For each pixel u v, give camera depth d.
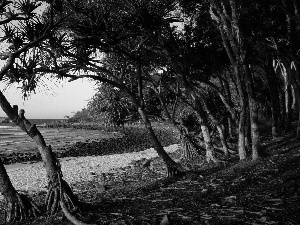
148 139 47.81
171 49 11.67
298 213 4.82
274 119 17.30
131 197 7.77
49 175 6.66
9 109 6.55
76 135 66.94
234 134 20.14
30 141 57.41
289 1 12.59
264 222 4.59
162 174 12.58
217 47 13.84
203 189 7.40
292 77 14.34
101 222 5.62
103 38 8.67
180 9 13.94
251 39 13.93
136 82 14.38
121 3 8.70
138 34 9.28
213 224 4.83
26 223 6.28
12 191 6.73
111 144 42.94
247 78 10.44
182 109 17.70
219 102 17.95
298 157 9.62
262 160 10.05
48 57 8.99
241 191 6.84
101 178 15.38
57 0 6.77
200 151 15.23
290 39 13.18
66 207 6.18
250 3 12.67
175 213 5.71
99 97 15.02
